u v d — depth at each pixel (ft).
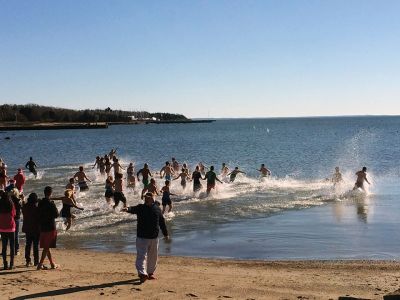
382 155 162.50
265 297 27.43
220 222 55.42
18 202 39.52
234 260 39.11
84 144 263.49
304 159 155.63
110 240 47.24
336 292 28.91
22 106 628.69
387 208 63.62
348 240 46.11
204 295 27.66
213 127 609.42
